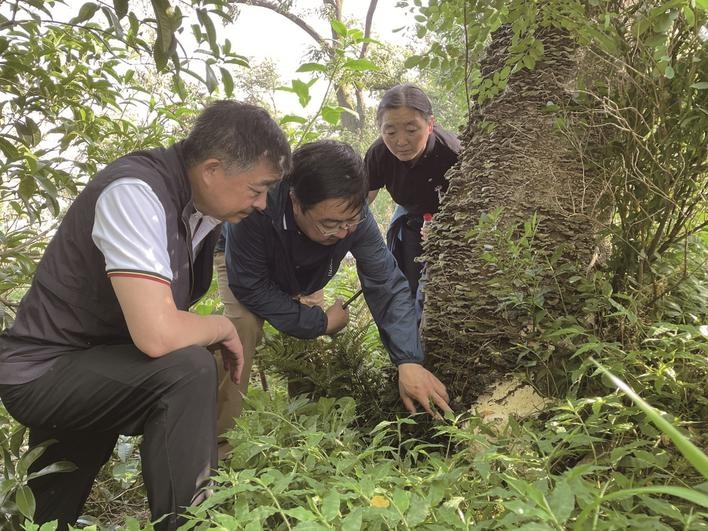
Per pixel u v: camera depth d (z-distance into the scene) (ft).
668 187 6.61
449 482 4.65
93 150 9.19
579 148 7.06
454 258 8.10
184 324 5.75
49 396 5.83
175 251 6.05
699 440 5.44
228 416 8.57
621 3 6.70
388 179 10.91
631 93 6.85
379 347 10.87
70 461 6.75
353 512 3.79
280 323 8.34
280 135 6.22
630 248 7.04
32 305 6.07
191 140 6.07
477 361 7.67
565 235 7.47
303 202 7.06
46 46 8.77
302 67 8.93
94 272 5.87
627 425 5.21
